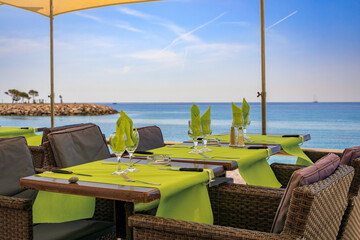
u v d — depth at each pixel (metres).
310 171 1.29
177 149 2.65
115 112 37.75
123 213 2.24
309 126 30.42
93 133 2.85
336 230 1.44
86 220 2.15
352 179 1.53
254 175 2.40
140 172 1.81
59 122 32.66
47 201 1.98
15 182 2.05
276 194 1.85
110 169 1.92
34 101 35.25
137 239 1.49
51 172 1.85
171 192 1.54
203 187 1.84
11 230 1.73
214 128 30.70
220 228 1.36
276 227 1.29
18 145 2.18
